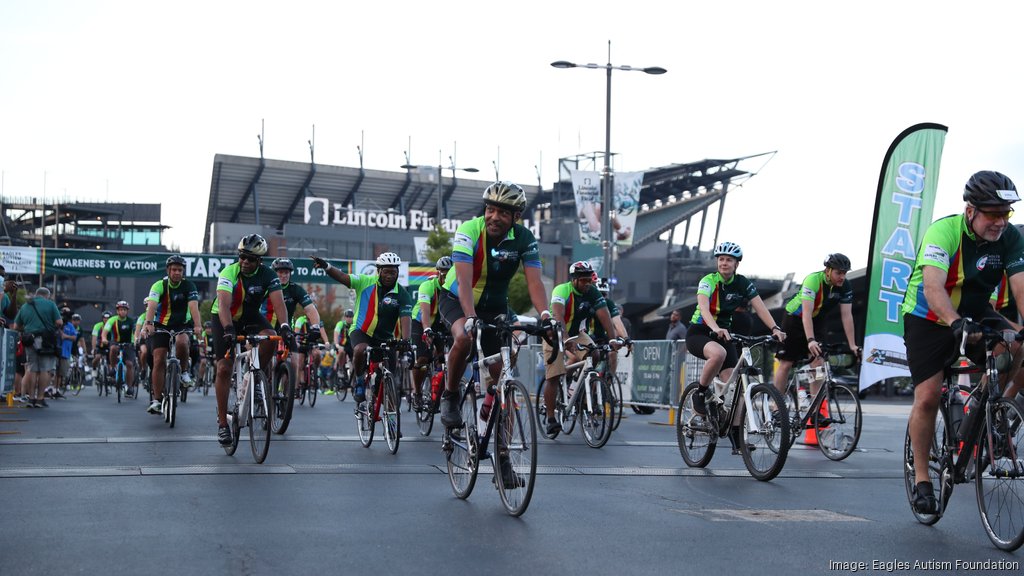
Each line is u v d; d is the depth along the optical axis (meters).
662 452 8.92
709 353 7.69
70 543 4.43
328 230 90.88
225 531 4.73
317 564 4.10
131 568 3.99
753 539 4.77
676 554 4.41
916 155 11.41
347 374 17.33
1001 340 4.54
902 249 11.37
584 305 9.98
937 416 5.28
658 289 61.88
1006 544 4.55
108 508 5.30
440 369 9.92
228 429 7.84
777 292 31.56
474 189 99.88
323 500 5.68
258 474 6.70
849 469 7.88
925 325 5.02
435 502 5.69
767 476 6.88
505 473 5.34
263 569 4.00
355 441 9.30
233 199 96.81
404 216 95.31
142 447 8.35
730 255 7.99
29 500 5.54
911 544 4.73
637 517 5.31
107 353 19.23
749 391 7.11
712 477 7.11
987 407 4.65
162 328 11.02
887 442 10.55
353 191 97.75
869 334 11.45
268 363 8.27
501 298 5.82
